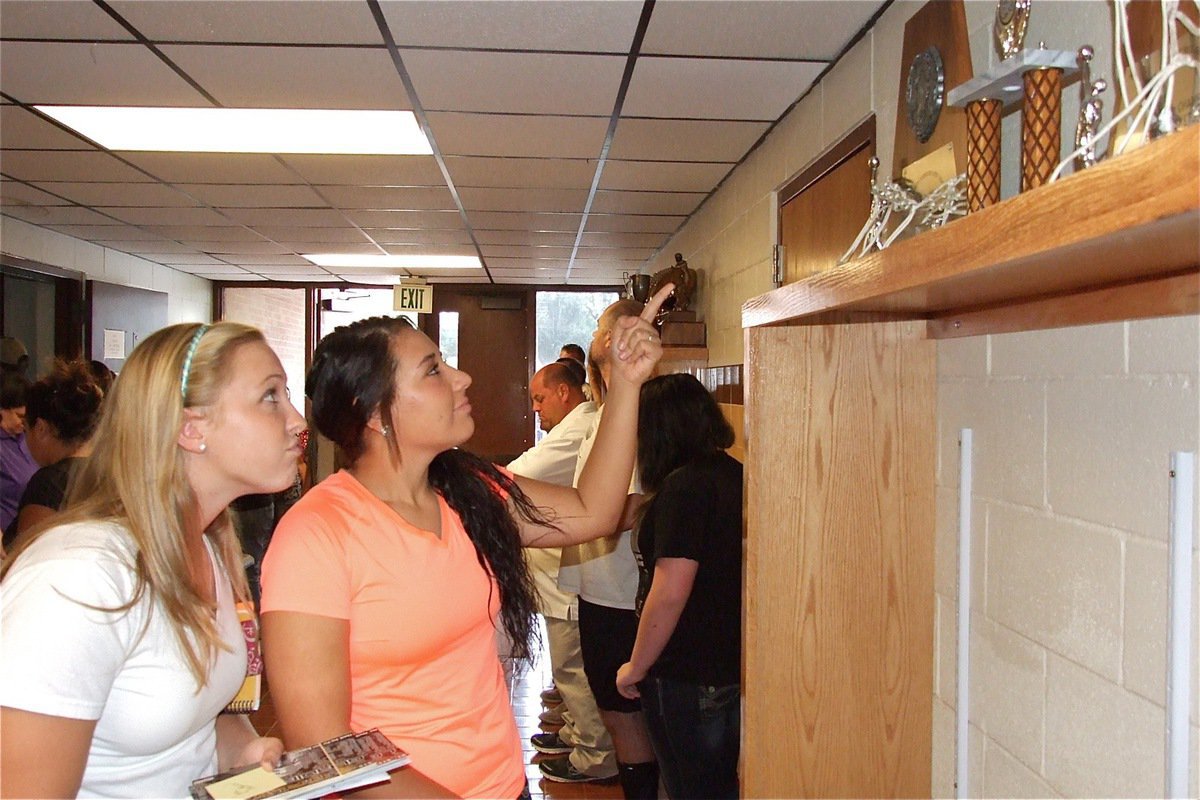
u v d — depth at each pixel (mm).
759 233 3242
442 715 1134
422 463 1206
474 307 7707
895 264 894
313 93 2711
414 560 1120
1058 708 1135
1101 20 1111
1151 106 728
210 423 980
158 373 954
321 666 1017
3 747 784
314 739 989
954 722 1399
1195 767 906
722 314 3887
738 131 3078
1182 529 906
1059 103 895
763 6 2035
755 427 1432
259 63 2455
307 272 7094
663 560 1808
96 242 5707
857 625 1448
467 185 3990
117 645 863
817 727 1439
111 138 3264
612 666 2514
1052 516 1147
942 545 1450
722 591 1829
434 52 2357
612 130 3092
